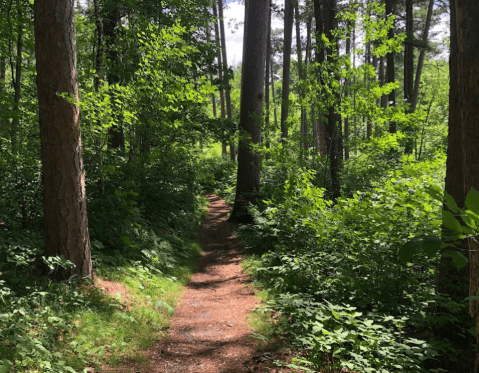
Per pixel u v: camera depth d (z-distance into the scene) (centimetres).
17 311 397
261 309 516
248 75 1314
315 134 2216
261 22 1302
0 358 319
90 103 608
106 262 659
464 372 406
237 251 1049
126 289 596
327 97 1050
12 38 782
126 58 876
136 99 745
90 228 707
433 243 134
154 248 810
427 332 478
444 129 1969
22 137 773
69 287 515
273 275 750
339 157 1121
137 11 1063
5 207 641
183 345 475
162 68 840
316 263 633
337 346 397
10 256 498
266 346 459
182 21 1223
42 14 517
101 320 471
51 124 530
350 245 590
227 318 577
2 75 1118
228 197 1948
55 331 401
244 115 1334
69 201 539
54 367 345
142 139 939
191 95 810
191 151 1251
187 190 1152
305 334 458
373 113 1030
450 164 439
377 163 1095
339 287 565
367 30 987
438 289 472
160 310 585
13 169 684
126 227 737
